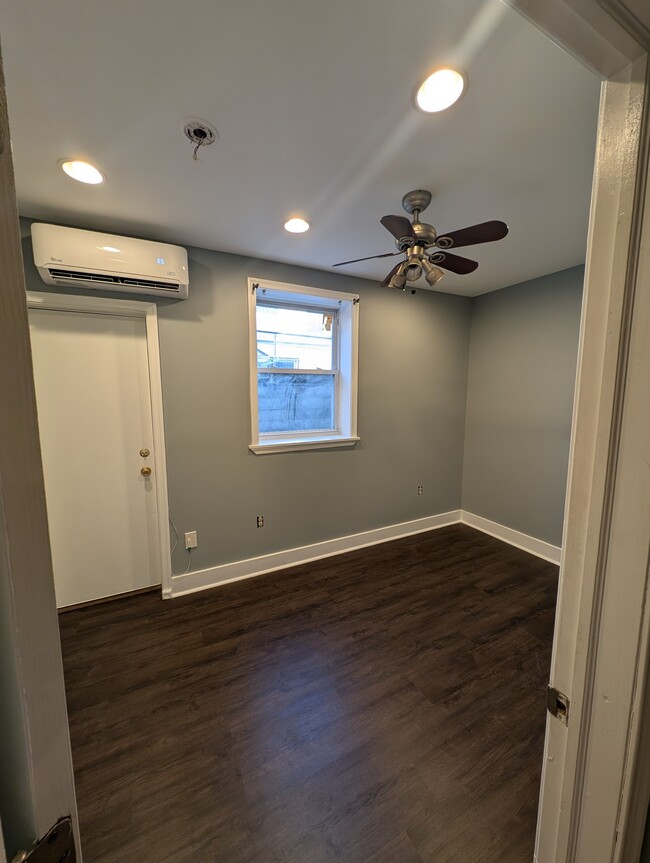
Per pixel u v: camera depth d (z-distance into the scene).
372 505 3.50
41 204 1.88
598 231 0.58
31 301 2.14
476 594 2.64
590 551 0.61
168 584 2.61
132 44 1.01
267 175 1.63
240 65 1.08
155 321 2.41
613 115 0.54
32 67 1.07
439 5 0.92
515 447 3.49
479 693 1.77
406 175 1.64
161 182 1.68
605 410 0.57
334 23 0.96
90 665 1.96
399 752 1.48
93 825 1.23
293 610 2.45
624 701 0.58
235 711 1.67
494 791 1.33
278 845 1.17
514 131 1.36
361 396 3.30
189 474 2.63
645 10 0.48
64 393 2.36
